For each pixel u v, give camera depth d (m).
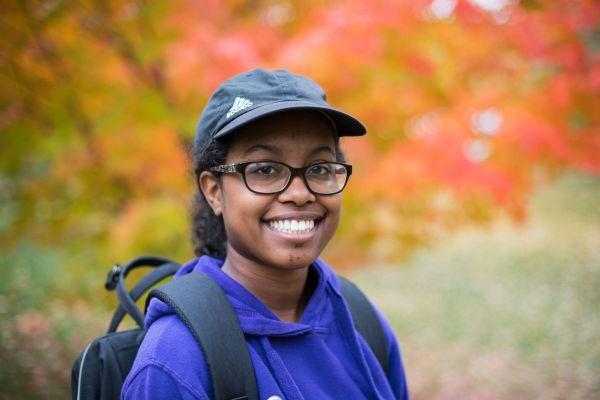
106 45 2.90
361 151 3.07
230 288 1.29
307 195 1.24
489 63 3.23
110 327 1.52
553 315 7.72
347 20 2.78
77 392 1.40
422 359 6.36
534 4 3.18
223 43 2.77
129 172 2.94
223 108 1.28
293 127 1.25
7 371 4.78
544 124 3.11
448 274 9.80
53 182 3.26
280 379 1.20
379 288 9.23
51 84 2.87
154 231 2.77
